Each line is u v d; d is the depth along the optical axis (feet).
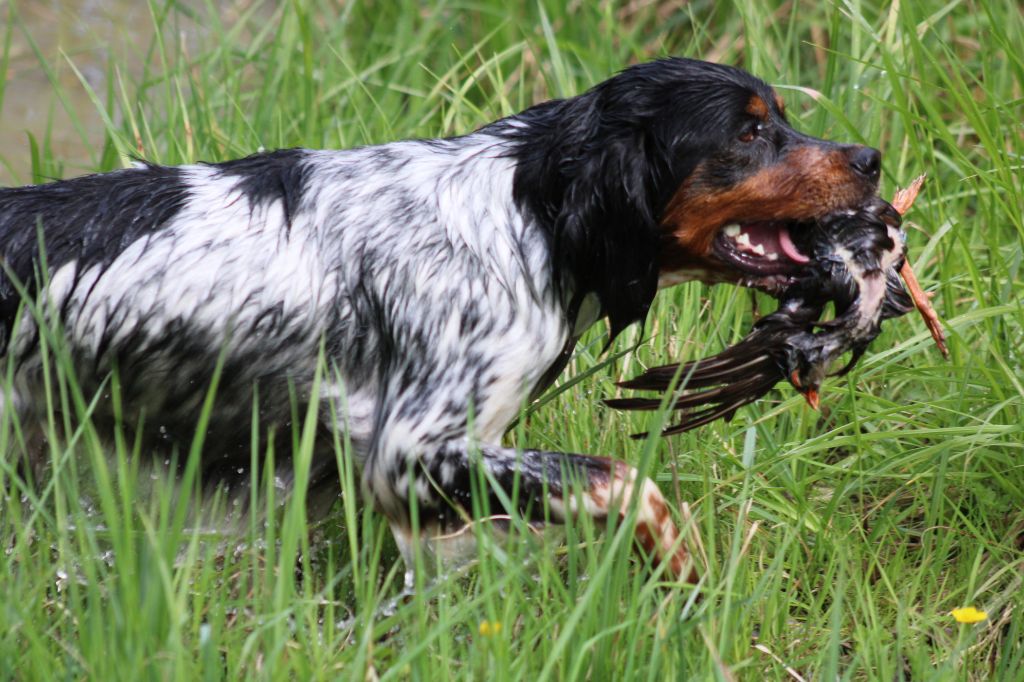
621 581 19.71
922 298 23.73
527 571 22.13
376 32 42.91
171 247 22.16
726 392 22.57
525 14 44.06
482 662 18.93
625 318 22.79
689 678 20.15
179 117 35.14
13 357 22.20
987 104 32.65
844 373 23.52
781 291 22.90
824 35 42.01
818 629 22.75
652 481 22.61
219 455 23.45
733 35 41.14
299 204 22.68
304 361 22.50
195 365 22.34
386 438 22.02
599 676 19.03
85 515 21.77
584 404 27.02
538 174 22.48
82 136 34.58
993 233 28.78
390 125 34.63
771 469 26.18
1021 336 28.07
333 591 23.36
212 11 39.73
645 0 44.88
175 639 17.03
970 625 23.15
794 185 22.16
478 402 21.90
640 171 21.95
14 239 22.20
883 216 22.62
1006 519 26.00
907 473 26.53
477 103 41.63
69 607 20.48
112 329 22.07
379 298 22.24
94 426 22.99
